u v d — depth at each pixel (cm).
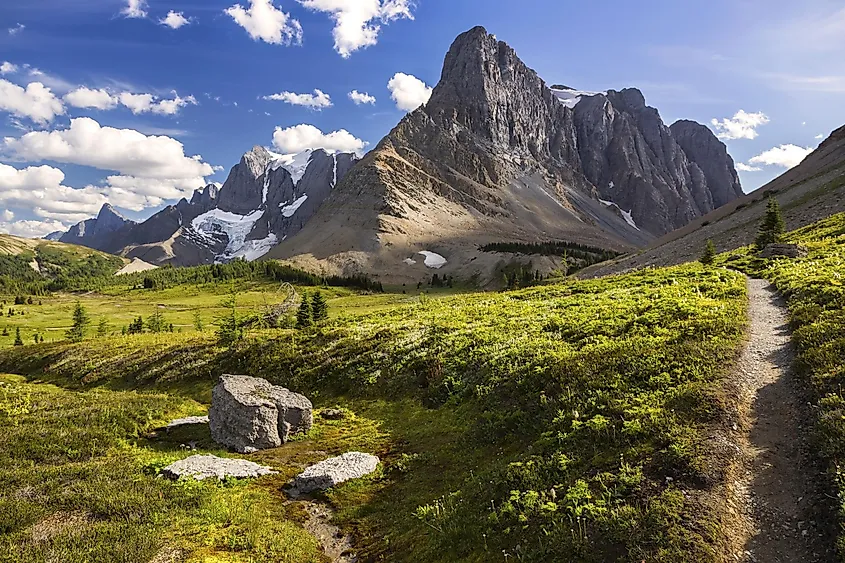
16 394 3428
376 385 3403
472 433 2172
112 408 2961
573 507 1292
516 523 1349
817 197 9112
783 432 1436
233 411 2548
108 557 1329
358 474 2038
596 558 1129
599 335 2695
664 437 1447
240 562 1381
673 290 3688
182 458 2244
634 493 1276
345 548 1556
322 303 6869
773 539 1087
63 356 6700
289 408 2678
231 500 1777
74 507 1638
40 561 1299
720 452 1358
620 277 5481
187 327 14425
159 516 1582
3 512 1556
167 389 4619
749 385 1727
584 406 1833
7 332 14362
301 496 1920
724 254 6656
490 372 2688
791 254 4912
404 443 2386
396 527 1598
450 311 4812
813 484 1199
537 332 3170
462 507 1535
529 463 1582
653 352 2095
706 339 2197
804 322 2214
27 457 2156
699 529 1115
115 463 2091
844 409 1362
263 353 4666
